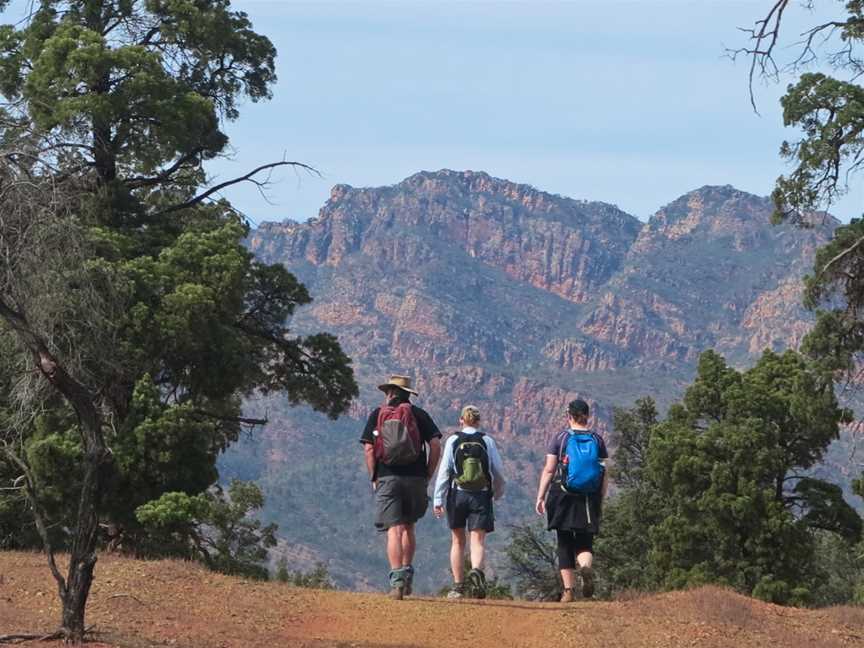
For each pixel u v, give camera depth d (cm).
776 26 2886
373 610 2330
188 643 2000
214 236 6284
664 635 2139
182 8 6881
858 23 4906
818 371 6388
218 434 6894
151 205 7219
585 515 2481
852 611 2472
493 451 2550
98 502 1991
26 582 2541
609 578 8744
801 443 6825
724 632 2188
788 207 6091
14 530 4812
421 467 2428
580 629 2172
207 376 5819
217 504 5631
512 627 2195
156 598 2389
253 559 6397
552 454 2516
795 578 6431
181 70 7238
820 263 6328
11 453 2077
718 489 6538
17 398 2350
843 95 5897
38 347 1981
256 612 2308
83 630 1975
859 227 6328
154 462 4975
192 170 7088
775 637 2183
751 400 6706
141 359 5362
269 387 7325
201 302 5566
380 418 2417
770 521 6338
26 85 6150
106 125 6228
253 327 7138
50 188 2023
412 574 2448
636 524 8850
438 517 2556
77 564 1977
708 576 6388
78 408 1995
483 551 2520
